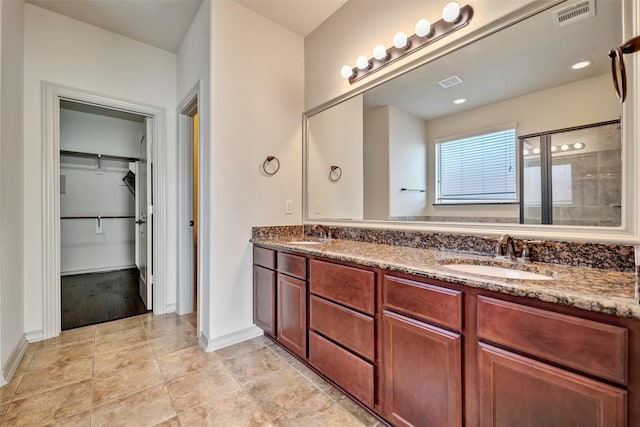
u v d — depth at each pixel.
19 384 1.67
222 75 2.12
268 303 2.13
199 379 1.74
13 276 1.91
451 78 1.64
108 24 2.48
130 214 4.85
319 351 1.67
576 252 1.20
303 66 2.64
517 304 0.90
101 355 2.02
